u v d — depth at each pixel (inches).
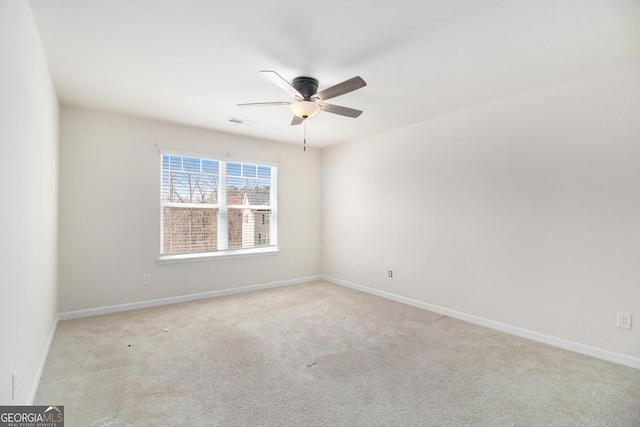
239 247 182.5
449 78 106.0
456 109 136.3
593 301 100.5
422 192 152.8
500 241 123.5
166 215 159.2
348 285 195.0
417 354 101.8
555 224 108.7
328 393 79.7
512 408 73.8
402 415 71.3
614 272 96.6
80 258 135.4
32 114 74.2
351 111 109.4
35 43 76.5
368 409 73.4
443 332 120.8
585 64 95.7
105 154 140.9
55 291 121.7
